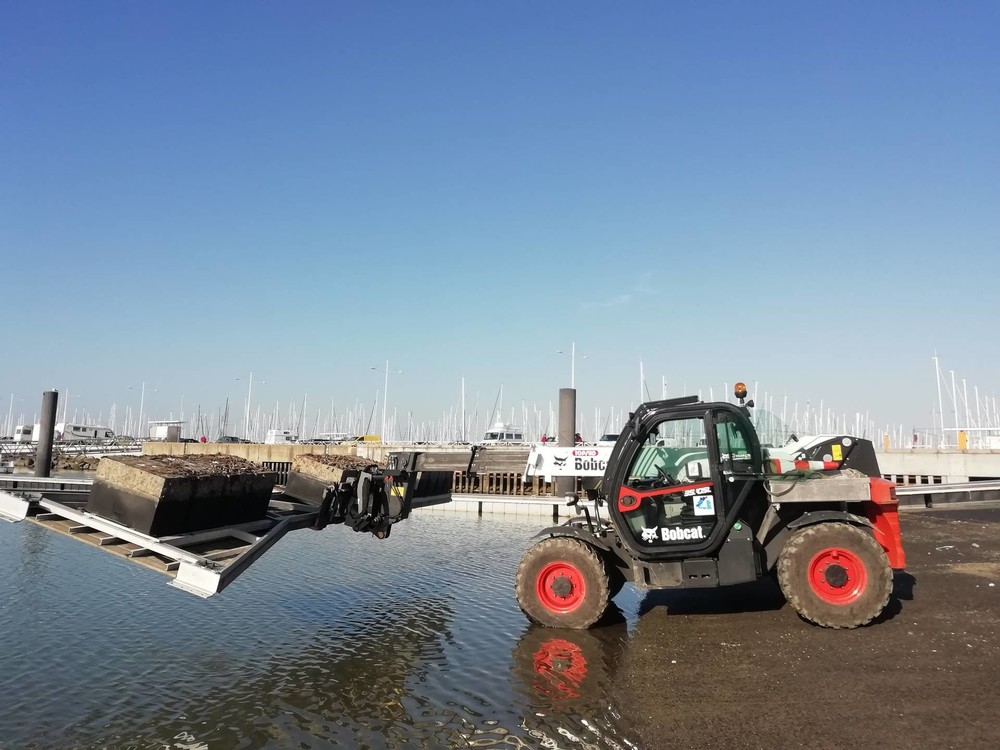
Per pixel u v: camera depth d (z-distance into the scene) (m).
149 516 6.91
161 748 4.85
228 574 6.40
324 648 7.05
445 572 11.22
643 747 4.60
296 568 11.48
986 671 5.43
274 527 8.13
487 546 14.12
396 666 6.44
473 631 7.57
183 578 6.29
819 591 6.70
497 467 12.75
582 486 9.38
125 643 7.26
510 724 5.05
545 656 6.50
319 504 9.74
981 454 22.14
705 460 7.36
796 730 4.68
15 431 73.88
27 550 12.76
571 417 19.70
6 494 7.48
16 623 8.01
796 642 6.39
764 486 7.20
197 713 5.44
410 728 5.07
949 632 6.36
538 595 7.43
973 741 4.36
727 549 7.05
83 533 7.14
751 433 7.16
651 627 7.26
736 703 5.17
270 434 54.94
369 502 9.19
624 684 5.70
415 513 21.06
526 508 20.67
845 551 6.66
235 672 6.36
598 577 7.25
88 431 65.06
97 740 5.00
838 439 7.67
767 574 7.93
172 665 6.55
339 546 13.93
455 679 6.03
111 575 10.59
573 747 4.65
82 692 5.91
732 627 7.03
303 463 10.09
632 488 7.30
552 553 7.40
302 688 5.94
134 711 5.50
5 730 5.18
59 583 10.05
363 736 4.96
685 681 5.67
